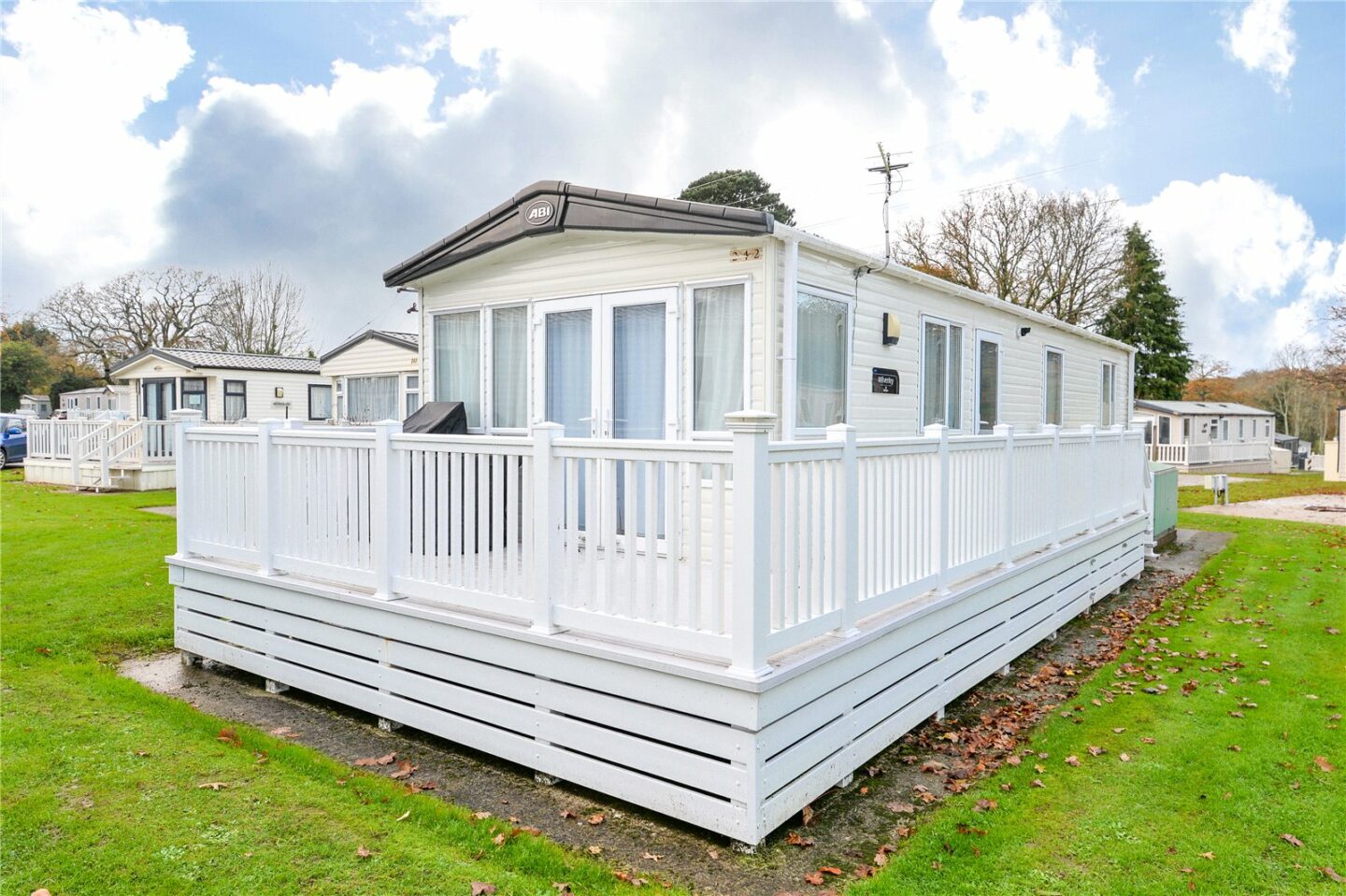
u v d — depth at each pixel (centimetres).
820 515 351
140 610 675
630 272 595
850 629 367
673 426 573
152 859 296
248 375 2384
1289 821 339
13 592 720
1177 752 411
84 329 3722
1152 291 3478
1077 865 304
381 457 434
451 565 416
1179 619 707
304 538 487
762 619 309
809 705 339
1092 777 381
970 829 329
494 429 684
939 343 795
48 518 1164
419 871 291
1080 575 707
